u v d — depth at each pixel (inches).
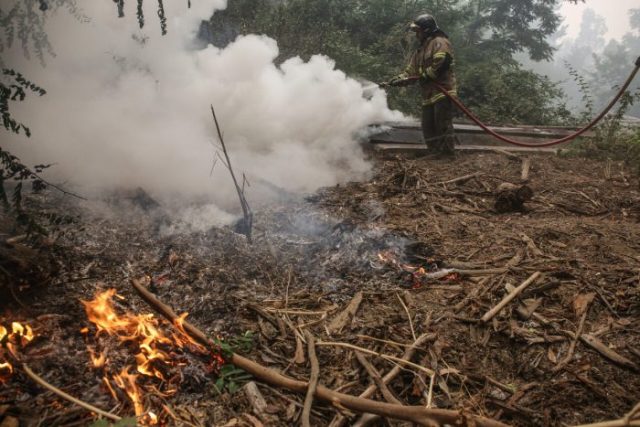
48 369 99.2
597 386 108.0
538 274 141.3
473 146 286.5
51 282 123.0
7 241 127.7
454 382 108.7
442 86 253.1
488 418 94.8
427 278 144.8
